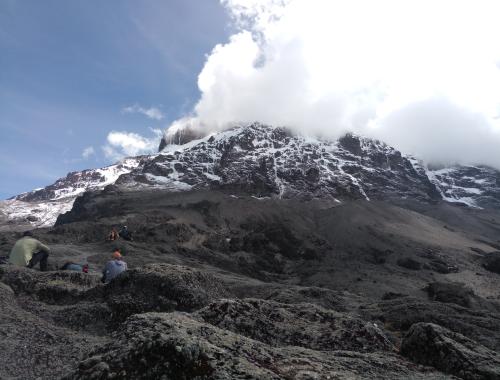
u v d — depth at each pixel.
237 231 132.12
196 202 156.12
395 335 16.41
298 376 7.43
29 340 10.57
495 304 67.88
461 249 133.00
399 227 152.50
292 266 106.69
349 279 87.94
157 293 14.04
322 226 147.75
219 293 15.45
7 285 15.03
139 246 73.94
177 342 7.13
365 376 8.17
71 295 15.12
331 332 11.06
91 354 7.62
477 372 8.98
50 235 86.50
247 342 8.38
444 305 21.12
